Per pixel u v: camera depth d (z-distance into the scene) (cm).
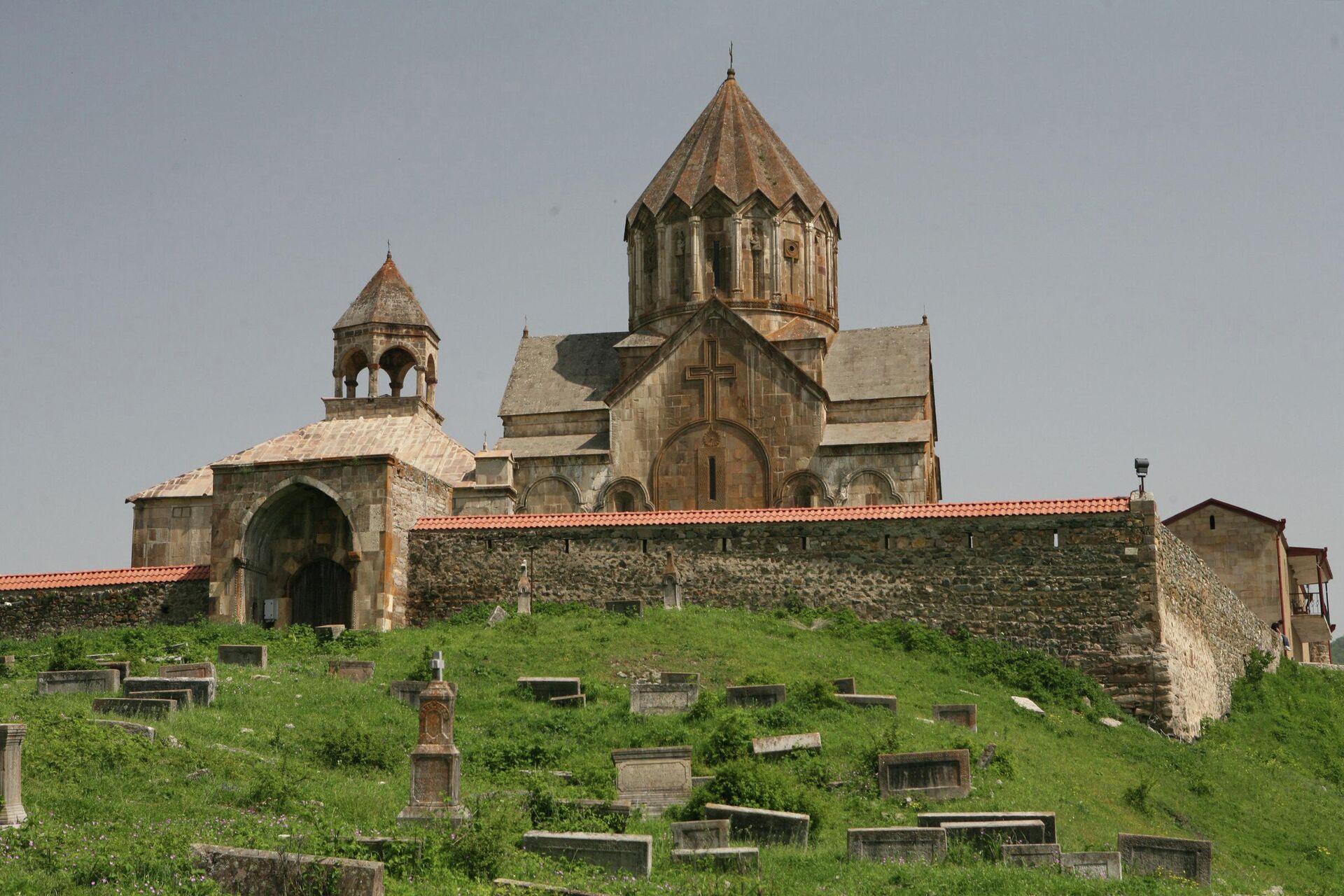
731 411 4509
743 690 2859
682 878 1931
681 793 2348
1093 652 3478
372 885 1638
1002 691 3316
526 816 2131
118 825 1902
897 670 3316
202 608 4003
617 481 4528
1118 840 2250
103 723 2394
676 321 4741
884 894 1941
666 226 4800
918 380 4556
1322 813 3088
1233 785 3114
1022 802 2469
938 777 2462
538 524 3859
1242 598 5250
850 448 4412
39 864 1709
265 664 3144
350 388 4897
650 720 2748
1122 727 3291
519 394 4844
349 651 3375
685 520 3778
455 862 1852
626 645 3256
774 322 4703
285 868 1659
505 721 2741
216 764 2267
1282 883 2584
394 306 4906
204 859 1698
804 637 3472
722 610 3634
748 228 4738
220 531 3978
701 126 4997
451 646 3322
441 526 3922
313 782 2247
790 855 2100
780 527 3728
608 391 4700
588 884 1855
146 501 4569
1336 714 4169
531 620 3500
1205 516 5341
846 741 2644
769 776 2336
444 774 2080
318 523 4038
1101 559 3519
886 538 3666
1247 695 4084
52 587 4072
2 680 3014
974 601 3581
